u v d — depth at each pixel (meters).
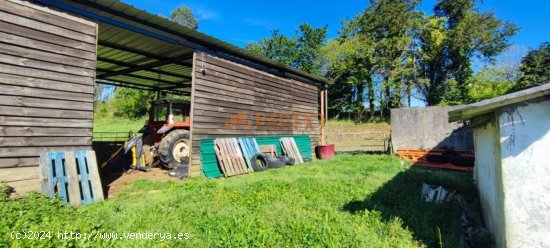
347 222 4.01
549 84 2.84
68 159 4.97
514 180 2.64
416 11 27.92
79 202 4.87
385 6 27.62
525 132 2.63
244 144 9.36
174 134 8.89
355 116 30.75
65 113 5.13
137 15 6.33
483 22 26.89
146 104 31.64
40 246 2.73
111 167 8.50
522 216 2.59
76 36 5.40
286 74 11.91
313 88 13.72
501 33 27.12
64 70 5.17
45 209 3.82
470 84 25.58
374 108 30.16
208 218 4.04
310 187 6.25
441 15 29.70
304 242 3.23
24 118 4.63
